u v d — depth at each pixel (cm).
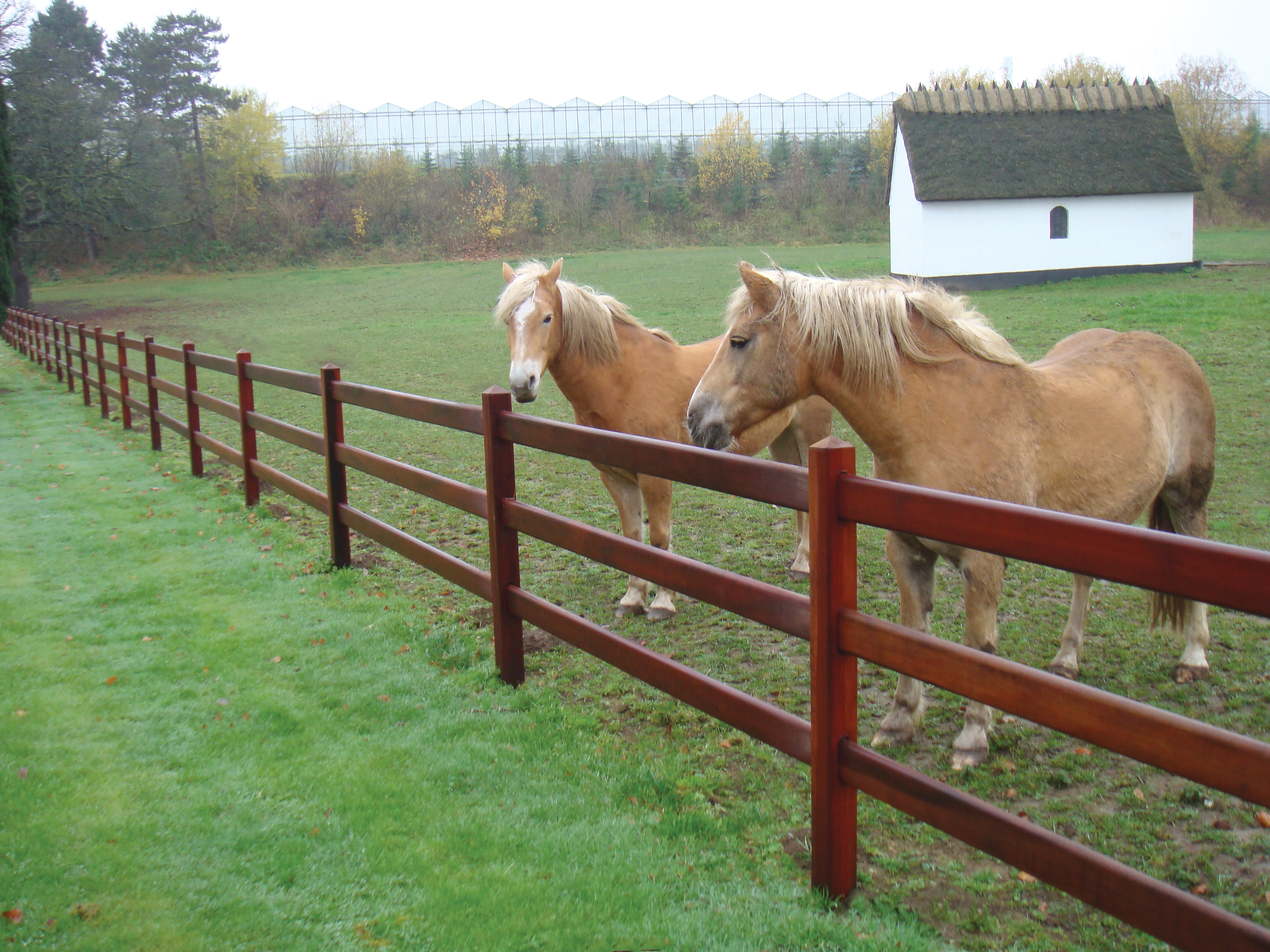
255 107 4591
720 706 248
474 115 6091
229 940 209
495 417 345
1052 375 319
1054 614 427
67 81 3612
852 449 204
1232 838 247
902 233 2670
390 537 446
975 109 2606
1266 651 373
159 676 369
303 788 279
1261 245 3139
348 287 3278
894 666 194
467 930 211
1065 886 166
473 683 360
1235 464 656
